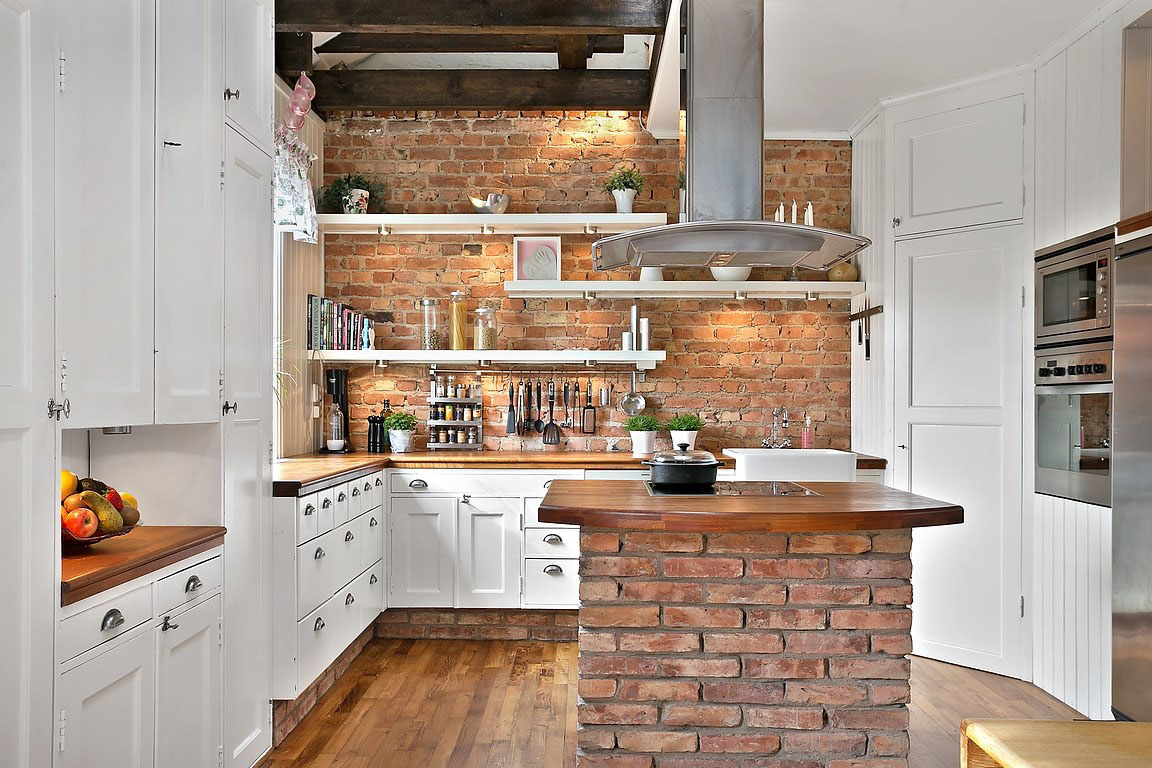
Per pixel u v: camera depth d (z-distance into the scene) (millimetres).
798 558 2746
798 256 3498
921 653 4574
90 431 2773
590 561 2762
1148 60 3379
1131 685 3072
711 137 3498
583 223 5129
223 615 2785
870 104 4922
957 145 4504
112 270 2131
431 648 4801
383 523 4832
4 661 1687
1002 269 4309
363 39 5160
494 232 5355
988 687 4055
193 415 2564
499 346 5547
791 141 5516
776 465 4160
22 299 1768
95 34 2061
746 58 3502
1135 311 3074
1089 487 3584
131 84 2229
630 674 2748
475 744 3352
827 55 4152
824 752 2730
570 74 5266
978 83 4418
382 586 4801
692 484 3096
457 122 5539
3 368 1703
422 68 5500
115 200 2150
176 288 2471
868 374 5121
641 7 4113
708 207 3486
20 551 1740
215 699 2699
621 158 5535
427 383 5512
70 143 1950
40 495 1805
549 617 5020
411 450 5367
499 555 4883
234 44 2910
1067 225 3852
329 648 3832
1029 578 4137
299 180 4395
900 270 4734
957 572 4441
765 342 5535
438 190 5543
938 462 4543
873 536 2738
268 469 3240
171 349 2438
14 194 1742
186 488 2773
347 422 5504
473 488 4879
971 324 4430
